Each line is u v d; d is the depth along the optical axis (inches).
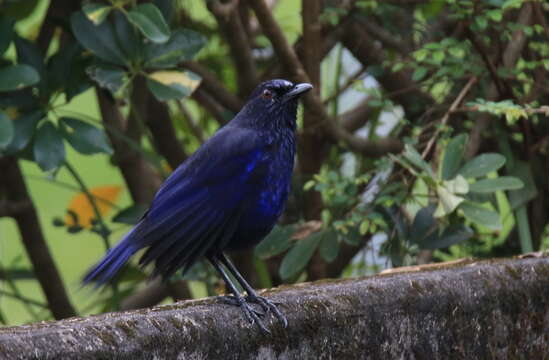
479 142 417.4
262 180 290.4
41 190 673.0
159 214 276.2
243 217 290.2
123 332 210.1
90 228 405.1
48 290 433.1
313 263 440.1
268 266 478.0
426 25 463.8
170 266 273.6
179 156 459.5
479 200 390.6
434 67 411.5
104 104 437.7
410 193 388.2
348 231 393.1
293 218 470.6
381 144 449.7
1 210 408.5
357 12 450.0
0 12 381.4
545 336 285.1
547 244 462.6
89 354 202.4
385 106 401.4
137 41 366.9
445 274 269.9
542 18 409.4
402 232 395.9
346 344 249.1
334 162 476.7
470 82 405.4
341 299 249.8
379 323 254.2
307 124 439.5
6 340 193.3
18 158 396.8
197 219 278.8
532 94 421.1
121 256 263.4
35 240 423.8
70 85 379.6
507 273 278.4
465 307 267.7
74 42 384.2
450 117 430.9
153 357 213.5
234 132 291.9
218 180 282.7
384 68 449.7
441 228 378.3
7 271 459.5
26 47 372.2
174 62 370.6
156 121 446.6
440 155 394.6
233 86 541.3
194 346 223.1
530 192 411.8
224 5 426.3
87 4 359.6
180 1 487.5
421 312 260.1
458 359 267.7
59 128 369.4
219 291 437.7
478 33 430.3
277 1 532.4
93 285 260.4
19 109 370.9
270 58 521.0
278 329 239.8
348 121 502.9
